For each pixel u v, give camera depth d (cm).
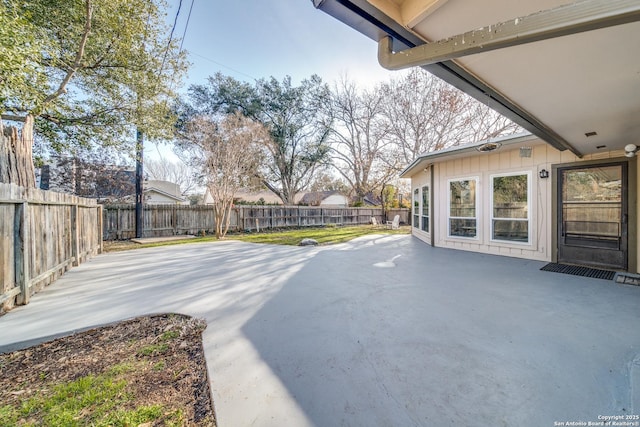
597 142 401
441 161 736
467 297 334
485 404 154
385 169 1803
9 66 363
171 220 1130
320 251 700
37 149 724
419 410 150
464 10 131
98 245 686
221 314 290
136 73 760
